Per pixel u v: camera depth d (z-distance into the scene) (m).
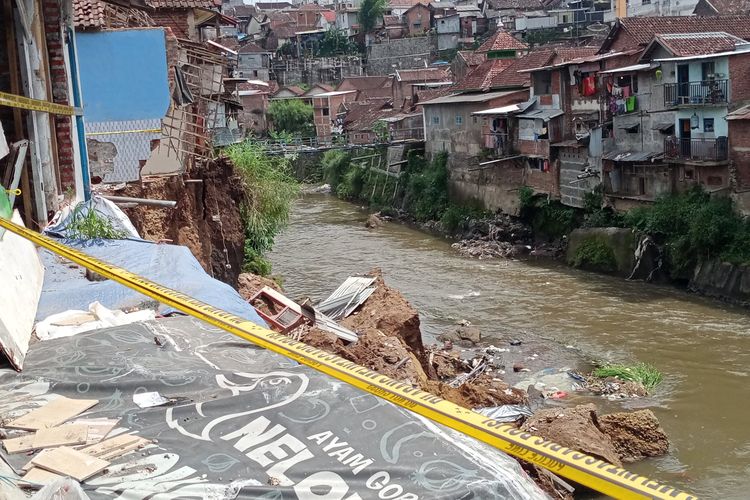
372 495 4.35
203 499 4.38
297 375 5.95
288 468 4.67
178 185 19.39
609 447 15.92
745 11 55.84
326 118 78.69
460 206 47.78
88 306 8.55
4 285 7.32
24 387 6.06
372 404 5.38
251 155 26.52
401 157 54.69
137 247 11.02
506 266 36.19
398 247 41.16
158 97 18.16
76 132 14.70
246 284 20.95
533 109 43.09
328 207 56.69
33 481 4.62
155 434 5.19
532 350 24.31
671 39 33.97
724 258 29.34
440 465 4.60
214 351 6.67
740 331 25.33
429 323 27.36
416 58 88.62
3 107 12.13
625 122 36.59
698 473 16.39
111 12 21.36
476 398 17.69
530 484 4.62
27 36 11.77
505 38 56.94
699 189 32.47
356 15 103.62
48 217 12.53
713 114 32.12
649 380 21.38
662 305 28.61
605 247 34.19
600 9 78.81
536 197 41.81
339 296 19.69
